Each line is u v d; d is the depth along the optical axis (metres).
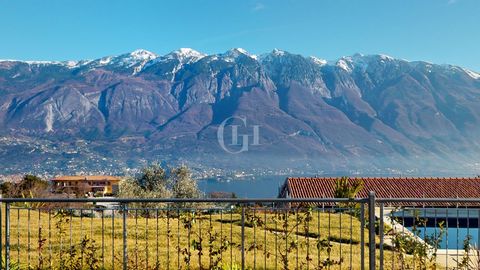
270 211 10.62
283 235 11.13
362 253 8.35
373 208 8.20
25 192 36.56
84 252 9.87
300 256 12.46
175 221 17.12
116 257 10.52
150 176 39.00
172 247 13.04
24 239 13.70
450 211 27.36
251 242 13.79
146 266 9.84
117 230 15.73
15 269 9.38
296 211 9.23
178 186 38.81
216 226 16.12
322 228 17.19
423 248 9.56
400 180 45.62
